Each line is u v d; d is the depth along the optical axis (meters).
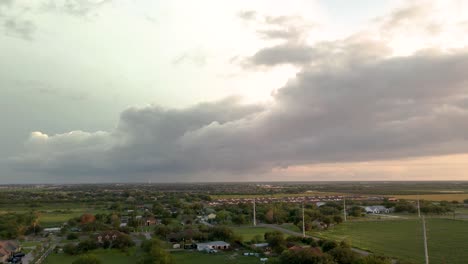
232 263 121.19
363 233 182.50
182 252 140.50
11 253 135.12
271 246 143.12
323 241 142.50
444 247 143.25
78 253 137.38
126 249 141.62
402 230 191.38
